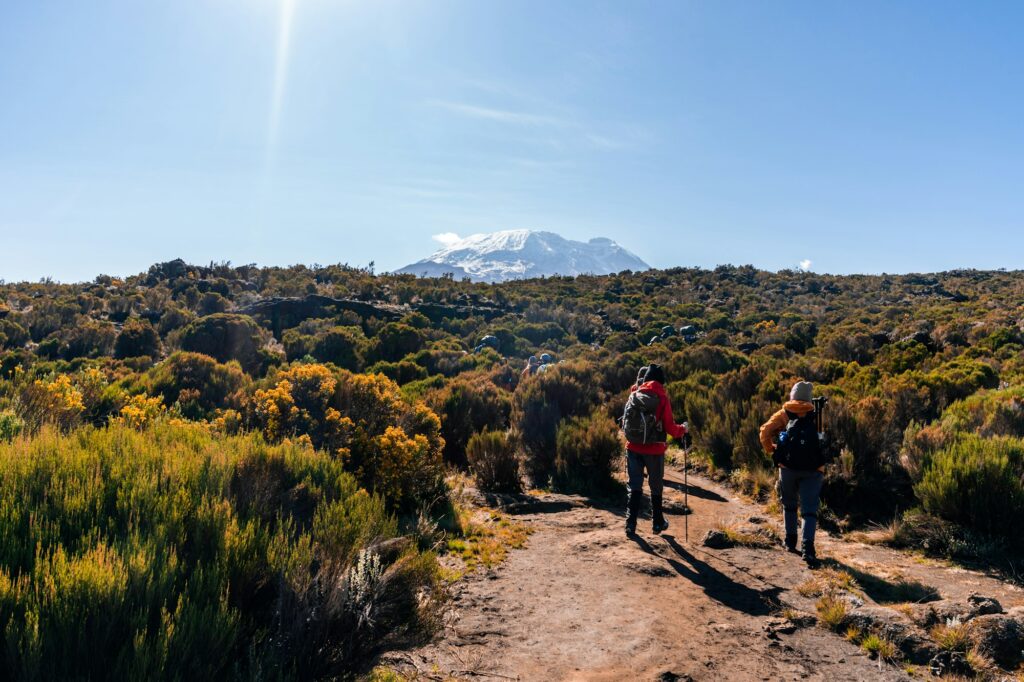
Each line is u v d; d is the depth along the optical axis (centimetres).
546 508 799
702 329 6556
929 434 764
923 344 3528
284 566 343
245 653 307
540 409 1134
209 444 549
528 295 9025
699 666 387
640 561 571
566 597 497
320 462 550
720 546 626
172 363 1652
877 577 532
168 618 271
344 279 9438
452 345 5109
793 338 4859
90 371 1030
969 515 610
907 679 376
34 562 291
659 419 657
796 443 589
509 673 373
